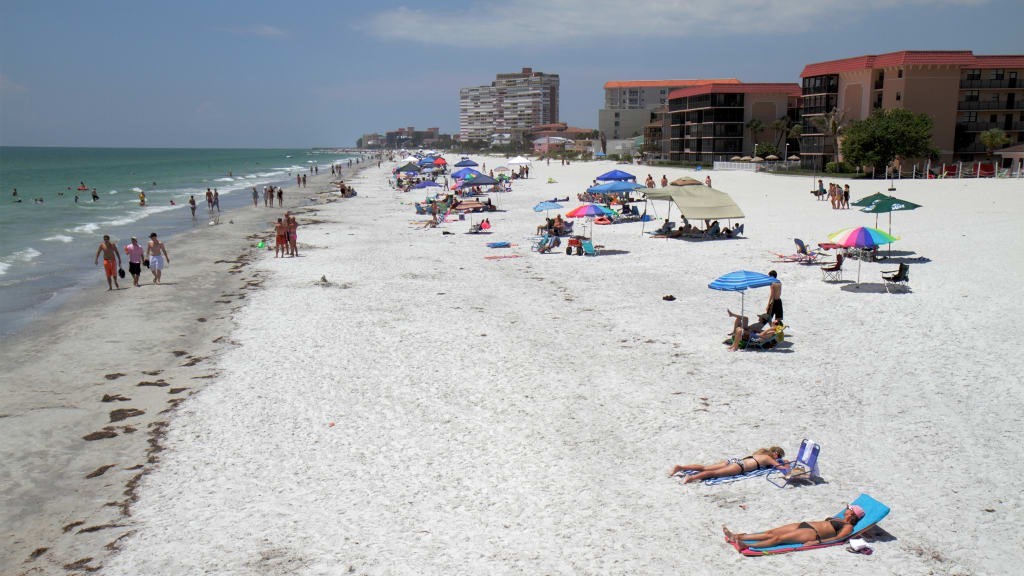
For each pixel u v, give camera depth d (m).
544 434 12.11
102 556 8.95
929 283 21.50
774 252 28.23
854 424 12.02
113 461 11.59
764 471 10.47
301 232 39.94
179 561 8.75
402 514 9.66
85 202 61.75
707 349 16.50
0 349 17.89
